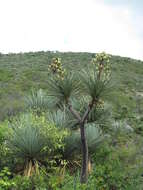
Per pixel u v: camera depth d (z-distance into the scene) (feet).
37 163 24.53
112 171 24.89
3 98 65.72
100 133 30.86
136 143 36.52
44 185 20.26
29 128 25.81
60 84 22.21
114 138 35.68
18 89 80.59
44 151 25.18
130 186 23.52
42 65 125.49
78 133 28.45
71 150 26.89
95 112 35.01
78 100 34.45
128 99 76.79
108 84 22.03
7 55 161.17
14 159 25.14
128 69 137.69
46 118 32.60
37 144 24.76
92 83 21.88
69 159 26.89
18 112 44.86
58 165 26.50
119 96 75.56
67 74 22.52
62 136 26.63
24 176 21.62
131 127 47.93
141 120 55.72
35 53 162.71
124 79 110.93
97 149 28.55
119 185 23.45
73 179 22.47
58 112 32.27
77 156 27.35
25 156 24.88
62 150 26.73
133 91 94.94
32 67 119.24
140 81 114.21
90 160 27.63
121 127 39.88
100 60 21.98
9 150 24.97
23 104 48.67
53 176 21.74
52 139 25.73
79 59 144.56
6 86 83.66
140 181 24.95
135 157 29.25
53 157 25.96
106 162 26.99
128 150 30.32
